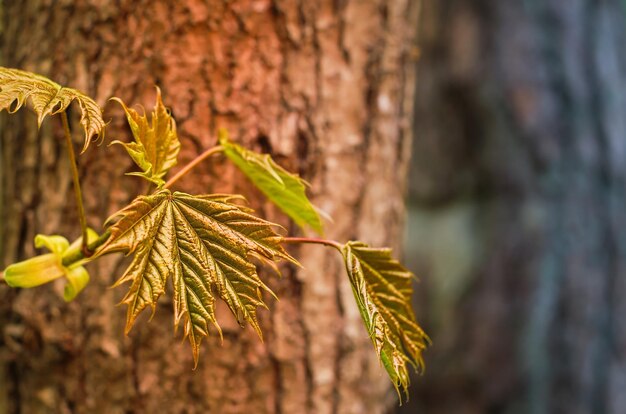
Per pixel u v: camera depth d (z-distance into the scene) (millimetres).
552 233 1371
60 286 561
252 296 430
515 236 1374
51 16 562
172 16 550
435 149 1423
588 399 1375
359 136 593
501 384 1376
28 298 565
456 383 1391
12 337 566
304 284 578
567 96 1374
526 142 1370
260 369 569
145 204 429
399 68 619
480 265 1390
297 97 570
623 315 1402
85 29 555
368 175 599
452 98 1404
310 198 578
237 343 564
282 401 574
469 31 1391
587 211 1383
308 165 576
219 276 429
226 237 432
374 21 597
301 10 571
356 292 452
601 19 1418
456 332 1395
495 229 1383
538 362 1371
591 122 1391
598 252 1392
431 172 1427
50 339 560
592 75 1392
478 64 1383
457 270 1407
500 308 1382
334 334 587
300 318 578
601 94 1396
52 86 440
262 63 562
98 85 552
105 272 556
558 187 1374
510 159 1375
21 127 575
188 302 426
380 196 608
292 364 576
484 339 1381
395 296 472
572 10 1383
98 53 553
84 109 434
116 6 551
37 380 565
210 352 562
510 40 1374
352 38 587
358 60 589
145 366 558
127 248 431
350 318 591
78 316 559
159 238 428
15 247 577
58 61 559
